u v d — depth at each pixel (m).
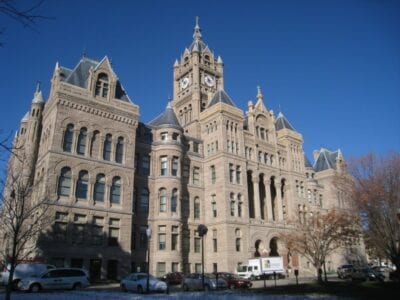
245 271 59.28
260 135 79.81
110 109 58.56
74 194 51.19
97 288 42.19
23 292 35.84
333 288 38.28
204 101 91.44
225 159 68.81
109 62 60.91
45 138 55.78
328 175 96.19
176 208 63.19
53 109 54.28
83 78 59.50
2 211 37.44
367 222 49.81
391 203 45.56
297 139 85.62
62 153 51.53
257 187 73.31
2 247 42.44
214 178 69.56
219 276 44.16
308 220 61.44
